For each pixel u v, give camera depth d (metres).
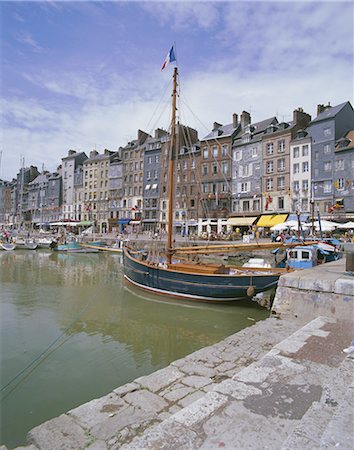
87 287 16.20
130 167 61.12
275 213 39.44
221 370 4.69
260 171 42.59
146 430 3.37
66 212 75.31
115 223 61.59
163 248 17.61
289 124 41.78
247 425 2.51
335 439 1.94
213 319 10.59
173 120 15.71
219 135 48.81
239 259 27.89
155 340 8.59
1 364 6.92
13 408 5.20
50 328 9.56
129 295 14.06
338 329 5.25
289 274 7.98
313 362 3.84
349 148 34.06
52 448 3.17
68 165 76.19
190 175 50.34
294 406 2.80
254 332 6.27
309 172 37.66
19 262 28.42
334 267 10.05
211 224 44.91
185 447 2.27
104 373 6.51
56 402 5.39
